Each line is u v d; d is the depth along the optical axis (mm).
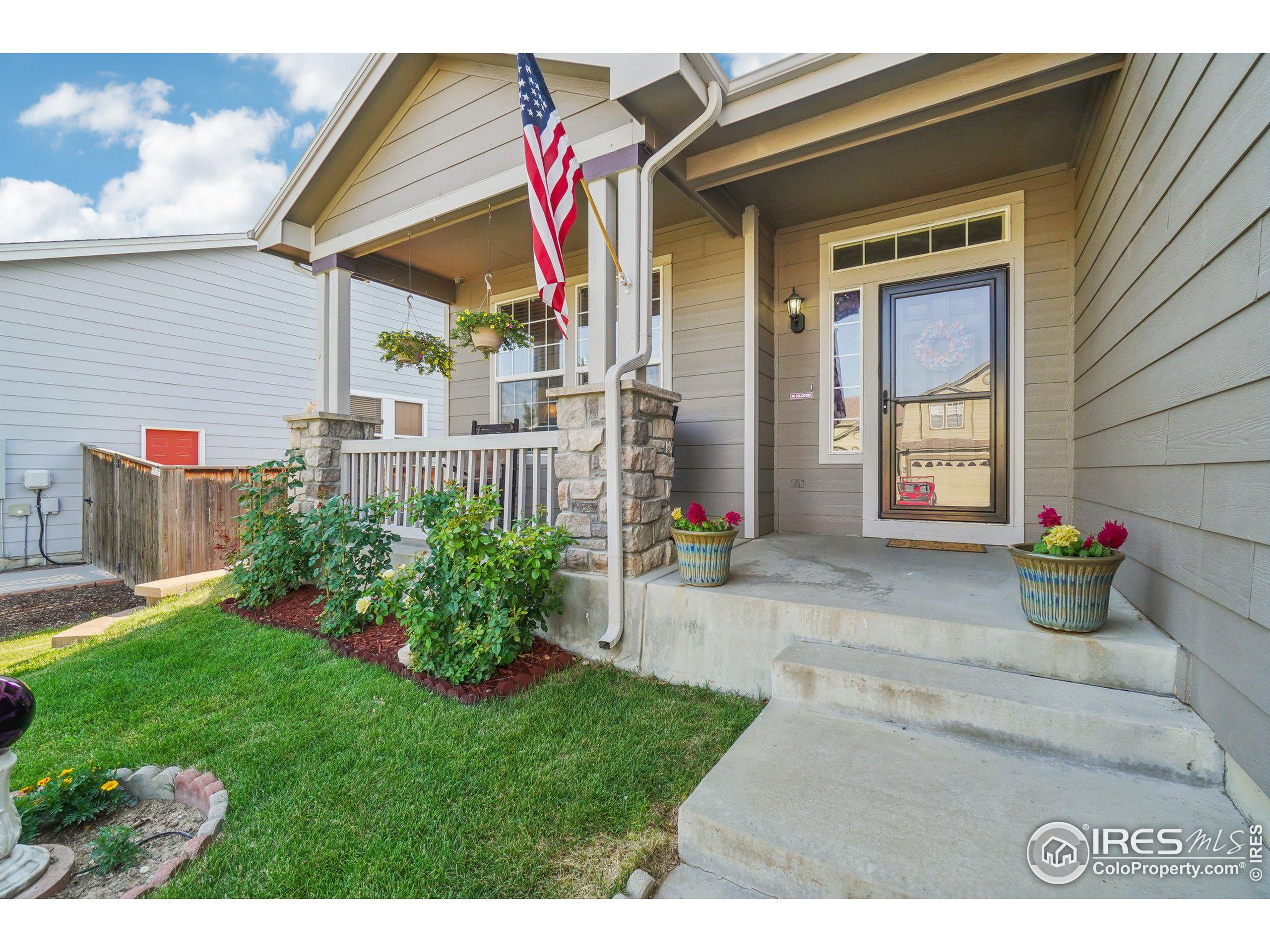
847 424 4543
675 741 2189
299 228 4883
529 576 2861
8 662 3645
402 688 2721
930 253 4203
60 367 7156
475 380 6316
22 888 1543
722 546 2795
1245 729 1453
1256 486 1396
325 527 3844
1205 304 1664
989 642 2135
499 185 3789
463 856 1608
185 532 5949
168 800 2010
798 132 3246
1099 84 2893
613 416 2963
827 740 1923
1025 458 3875
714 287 4688
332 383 4793
